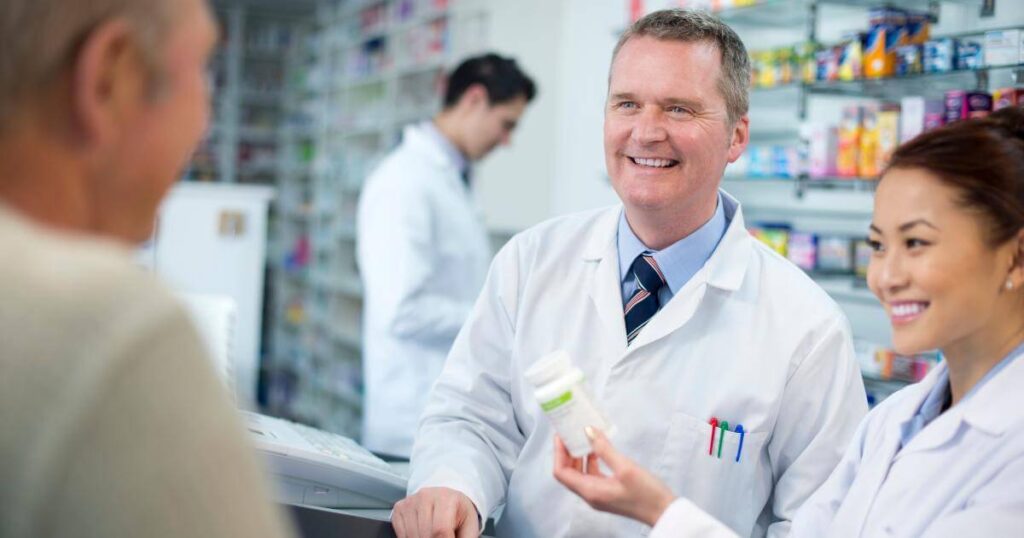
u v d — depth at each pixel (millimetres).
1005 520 980
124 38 632
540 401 1161
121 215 693
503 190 5164
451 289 3316
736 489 1551
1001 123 1034
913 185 1031
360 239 3383
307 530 1393
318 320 7898
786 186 3391
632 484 1101
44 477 525
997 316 1052
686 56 1508
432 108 6020
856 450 1303
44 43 603
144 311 565
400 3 6742
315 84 8953
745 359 1559
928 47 2566
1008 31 2322
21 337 536
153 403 552
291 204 9641
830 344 1545
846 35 2891
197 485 566
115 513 535
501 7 5227
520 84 3322
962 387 1119
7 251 565
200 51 703
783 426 1567
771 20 3344
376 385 3254
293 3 9742
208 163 10180
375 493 1615
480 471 1616
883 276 1055
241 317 4445
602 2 4762
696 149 1516
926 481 1099
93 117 629
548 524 1593
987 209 999
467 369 1767
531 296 1706
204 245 4391
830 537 1221
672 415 1552
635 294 1630
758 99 3365
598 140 4797
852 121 2842
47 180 634
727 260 1604
